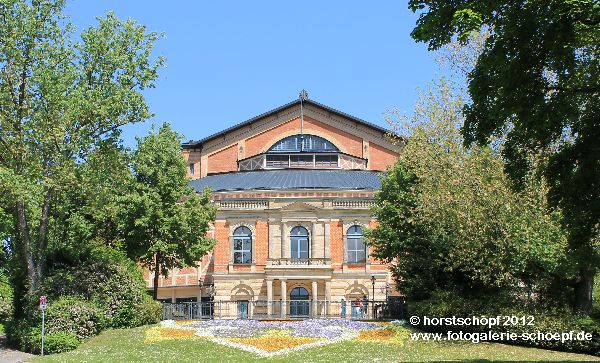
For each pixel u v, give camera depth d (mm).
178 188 49000
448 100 36031
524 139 20344
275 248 58344
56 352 29156
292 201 59281
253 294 57719
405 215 40688
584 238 20047
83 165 33750
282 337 31797
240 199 59406
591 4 16484
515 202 28047
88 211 45812
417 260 38656
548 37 17406
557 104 18828
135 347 29297
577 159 19750
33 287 33312
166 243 47312
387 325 35938
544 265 28203
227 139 77188
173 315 41031
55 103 32375
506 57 18172
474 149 29609
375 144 76188
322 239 58375
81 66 34781
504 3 17781
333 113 76812
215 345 29688
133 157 36062
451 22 17781
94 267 36094
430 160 33750
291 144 76750
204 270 62656
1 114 32031
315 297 56375
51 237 42531
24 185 30297
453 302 32812
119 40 35344
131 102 34312
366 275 57625
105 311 34469
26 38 32812
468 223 29344
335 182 63375
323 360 25984
